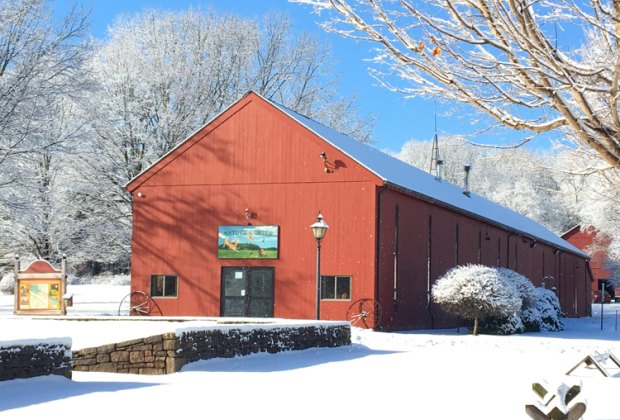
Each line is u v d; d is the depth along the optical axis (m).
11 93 29.78
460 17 6.07
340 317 26.70
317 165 27.58
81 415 8.50
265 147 28.39
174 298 29.08
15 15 29.73
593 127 6.50
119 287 51.16
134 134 44.50
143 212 29.84
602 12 5.97
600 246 62.97
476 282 25.48
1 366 10.30
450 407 9.34
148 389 10.74
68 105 40.00
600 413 9.06
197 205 29.16
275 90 53.31
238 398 9.98
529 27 5.99
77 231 42.41
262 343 15.60
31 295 27.22
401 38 6.19
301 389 10.94
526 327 30.14
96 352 13.34
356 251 26.70
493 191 72.25
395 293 27.89
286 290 27.58
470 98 6.45
